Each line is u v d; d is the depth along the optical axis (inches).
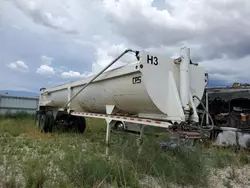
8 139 294.5
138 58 199.5
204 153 190.5
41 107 499.8
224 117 309.7
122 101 240.5
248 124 281.3
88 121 523.8
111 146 220.8
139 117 234.1
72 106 364.8
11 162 161.0
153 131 213.0
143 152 164.4
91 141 298.5
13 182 128.3
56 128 404.2
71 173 134.8
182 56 211.6
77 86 333.1
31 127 442.6
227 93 318.0
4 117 707.4
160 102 199.5
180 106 190.9
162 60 204.8
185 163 151.8
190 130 181.9
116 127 273.6
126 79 219.8
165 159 159.5
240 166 197.2
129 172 141.6
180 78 208.4
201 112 269.0
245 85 323.0
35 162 167.9
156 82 199.0
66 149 223.0
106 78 250.8
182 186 139.6
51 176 142.2
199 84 229.8
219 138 290.4
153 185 135.7
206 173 148.6
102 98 275.0
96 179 130.9
